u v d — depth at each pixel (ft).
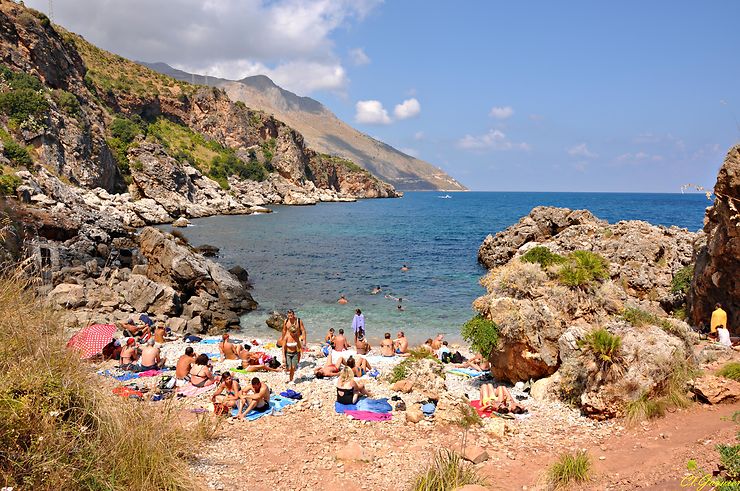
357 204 568.00
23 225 99.81
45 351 24.00
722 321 55.26
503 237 150.30
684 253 91.50
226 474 28.60
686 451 27.94
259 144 539.70
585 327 42.98
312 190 568.41
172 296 87.10
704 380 36.06
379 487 27.53
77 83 330.13
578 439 33.37
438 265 152.35
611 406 35.88
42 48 292.61
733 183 54.13
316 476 28.81
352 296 109.40
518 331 45.19
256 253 172.65
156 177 315.17
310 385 48.70
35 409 21.33
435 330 84.33
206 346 68.13
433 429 36.29
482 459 30.48
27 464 20.04
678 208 509.76
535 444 32.99
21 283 26.21
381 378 49.88
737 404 34.32
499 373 49.29
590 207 529.86
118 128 335.26
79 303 81.41
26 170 167.94
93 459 22.06
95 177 266.57
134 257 123.54
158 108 474.08
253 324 88.02
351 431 36.17
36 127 229.45
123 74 476.13
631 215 380.37
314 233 242.99
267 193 467.93
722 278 60.54
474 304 50.31
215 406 39.34
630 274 85.61
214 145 481.46
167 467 24.86
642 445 30.76
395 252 180.34
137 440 24.54
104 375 28.02
